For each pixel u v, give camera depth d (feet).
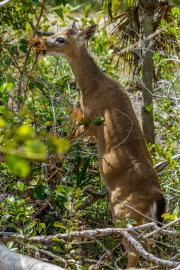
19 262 23.91
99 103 38.81
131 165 35.42
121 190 35.17
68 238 28.73
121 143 36.32
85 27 43.88
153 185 34.71
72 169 36.68
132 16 52.11
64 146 18.12
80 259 30.68
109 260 31.89
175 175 38.04
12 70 41.01
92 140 40.75
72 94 41.91
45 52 41.98
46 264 23.61
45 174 35.17
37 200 35.32
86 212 36.81
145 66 49.47
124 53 53.78
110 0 49.55
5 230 33.40
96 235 28.55
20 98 36.04
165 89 51.16
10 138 16.83
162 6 50.14
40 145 14.99
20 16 44.93
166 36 50.19
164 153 33.73
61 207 34.91
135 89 62.44
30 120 35.99
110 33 53.83
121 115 37.37
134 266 31.99
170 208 37.06
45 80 40.01
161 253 32.63
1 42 42.04
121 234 30.04
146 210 33.88
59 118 38.50
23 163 14.40
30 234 30.19
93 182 39.37
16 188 32.63
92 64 40.68
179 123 44.80
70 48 41.27
